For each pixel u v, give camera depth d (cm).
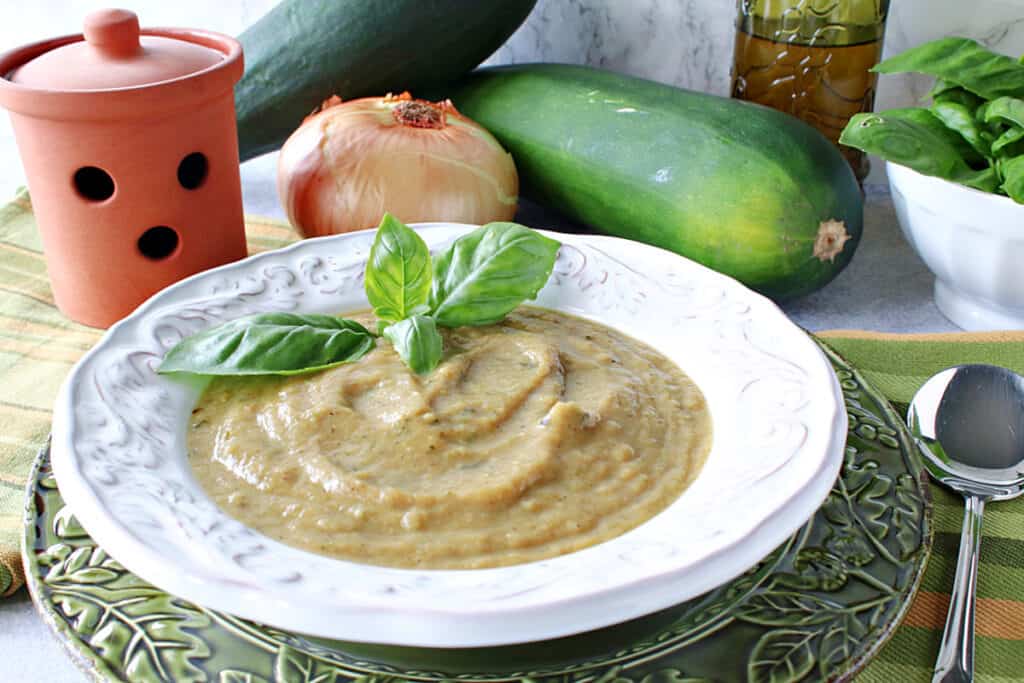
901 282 96
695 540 63
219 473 70
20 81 83
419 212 92
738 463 69
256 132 102
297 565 63
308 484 69
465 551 67
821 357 72
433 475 70
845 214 88
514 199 95
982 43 102
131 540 62
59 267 87
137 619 64
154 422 70
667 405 74
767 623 64
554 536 68
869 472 71
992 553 71
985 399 79
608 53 109
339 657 63
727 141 89
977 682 66
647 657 63
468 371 75
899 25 103
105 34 83
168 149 84
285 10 100
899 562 67
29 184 85
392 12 98
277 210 105
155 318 75
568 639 62
